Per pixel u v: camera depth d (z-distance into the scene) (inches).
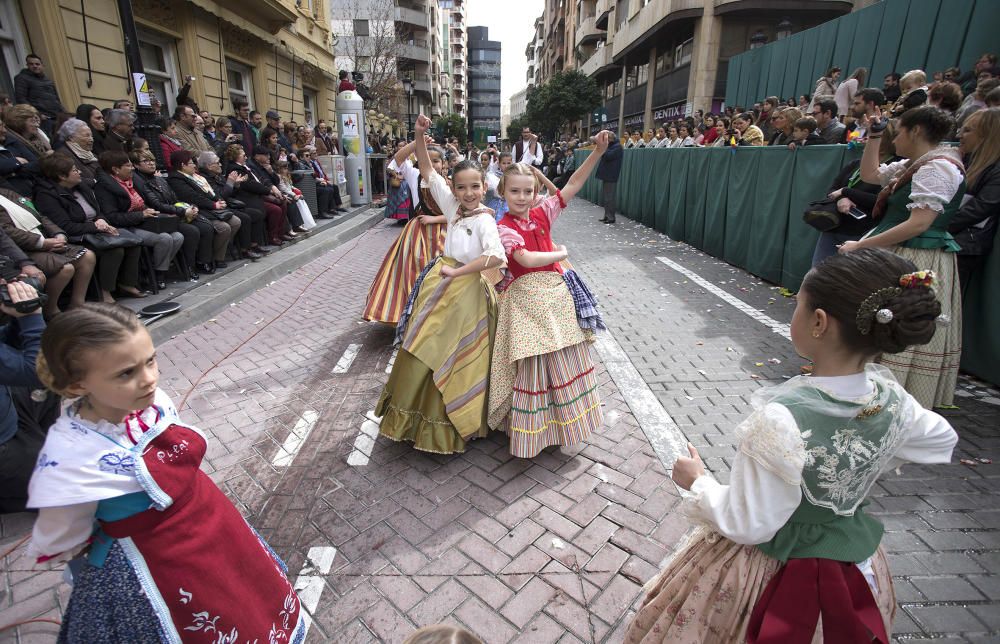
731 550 51.8
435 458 120.6
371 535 97.2
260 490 110.2
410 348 115.2
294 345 189.8
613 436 129.1
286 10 514.6
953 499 104.2
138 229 217.9
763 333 194.7
